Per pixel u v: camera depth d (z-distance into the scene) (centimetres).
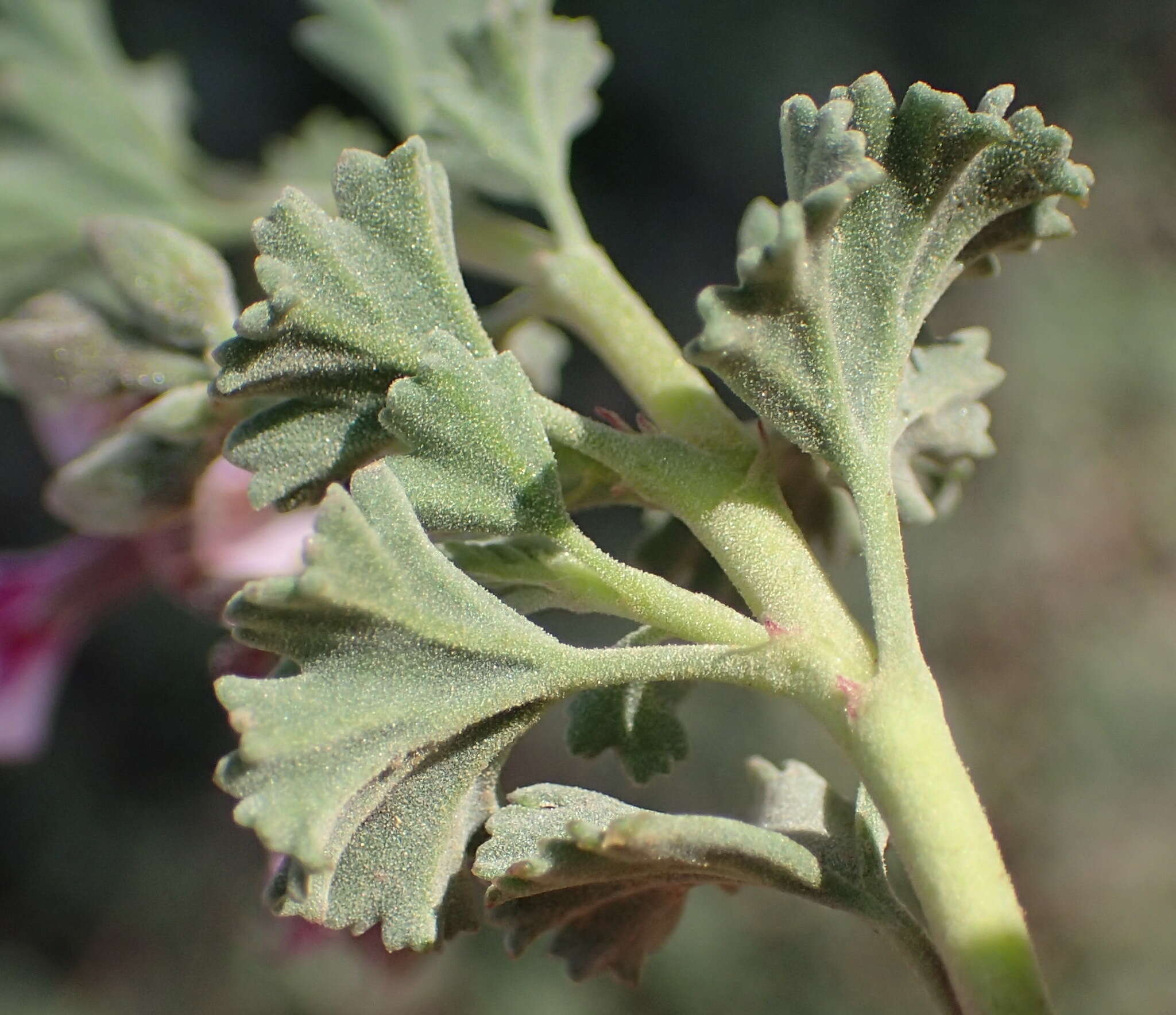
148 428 20
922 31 81
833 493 19
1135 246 82
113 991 72
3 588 26
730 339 17
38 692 27
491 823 17
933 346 19
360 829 17
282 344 18
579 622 62
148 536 24
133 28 71
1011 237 18
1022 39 82
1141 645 73
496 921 18
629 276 77
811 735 67
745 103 78
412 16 28
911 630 17
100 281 31
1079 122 83
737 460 18
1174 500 75
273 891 17
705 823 17
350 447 18
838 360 18
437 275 18
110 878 75
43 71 32
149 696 79
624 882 18
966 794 17
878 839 18
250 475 22
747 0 79
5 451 74
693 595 17
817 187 17
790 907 69
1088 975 66
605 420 19
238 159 71
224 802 77
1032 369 78
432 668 17
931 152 18
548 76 21
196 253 21
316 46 28
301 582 17
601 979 68
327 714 17
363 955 23
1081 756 71
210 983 71
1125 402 78
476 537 18
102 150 32
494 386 18
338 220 18
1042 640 73
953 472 20
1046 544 75
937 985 17
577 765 66
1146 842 69
